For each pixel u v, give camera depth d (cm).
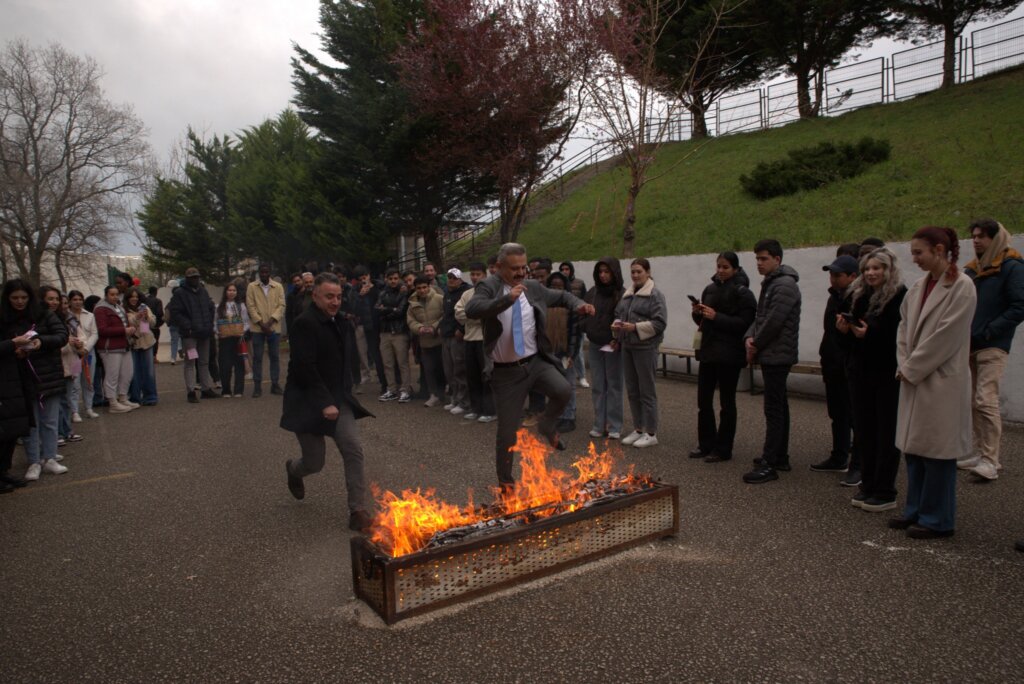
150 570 421
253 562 427
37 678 301
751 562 399
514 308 462
